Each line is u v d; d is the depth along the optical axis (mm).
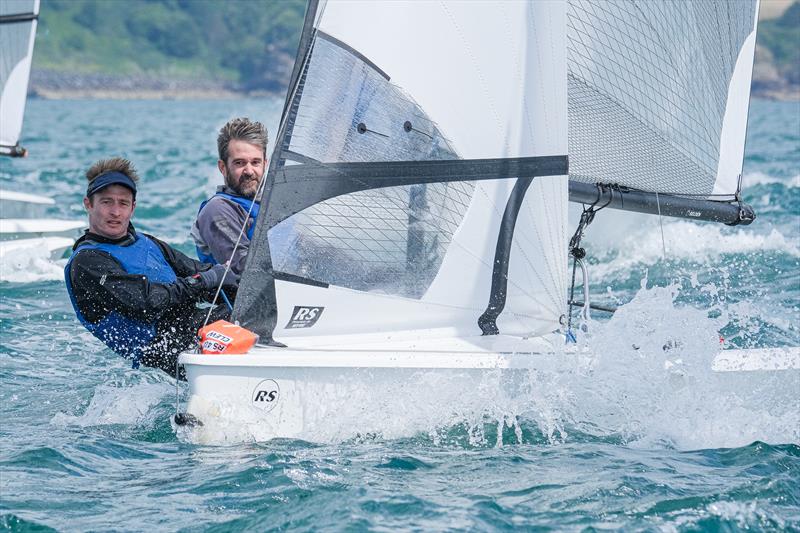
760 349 16984
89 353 21094
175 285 16344
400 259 15672
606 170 18812
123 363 20266
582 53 18328
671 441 15320
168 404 17234
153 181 60625
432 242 15797
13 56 36188
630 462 14219
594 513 12367
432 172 15602
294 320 15297
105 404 17281
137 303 16016
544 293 16547
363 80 15062
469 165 15766
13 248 31016
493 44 15586
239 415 14641
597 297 27266
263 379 14633
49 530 11992
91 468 14062
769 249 32844
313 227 15164
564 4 15898
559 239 16469
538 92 15906
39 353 21047
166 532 11938
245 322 15117
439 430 15297
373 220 15430
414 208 15609
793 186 49469
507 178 15977
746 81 19781
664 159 19188
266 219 14938
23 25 36000
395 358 15008
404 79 15242
